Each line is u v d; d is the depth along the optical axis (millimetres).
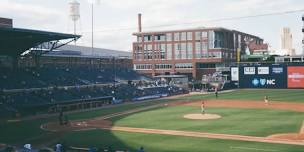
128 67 153750
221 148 37125
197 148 37438
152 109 72750
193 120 56094
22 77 84875
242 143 39125
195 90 126438
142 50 160125
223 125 50719
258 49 180500
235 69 132250
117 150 37594
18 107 68500
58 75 95688
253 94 104625
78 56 113312
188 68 151250
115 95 95750
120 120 58281
